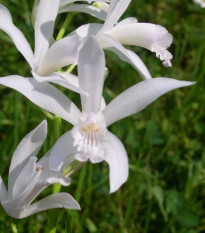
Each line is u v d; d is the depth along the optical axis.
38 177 0.10
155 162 0.21
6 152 0.19
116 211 0.18
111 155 0.11
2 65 0.23
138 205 0.19
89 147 0.11
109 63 0.25
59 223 0.18
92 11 0.13
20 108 0.21
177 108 0.24
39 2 0.12
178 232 0.19
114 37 0.12
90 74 0.11
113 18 0.12
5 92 0.22
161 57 0.12
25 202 0.11
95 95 0.11
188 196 0.20
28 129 0.19
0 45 0.24
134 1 0.30
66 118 0.11
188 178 0.20
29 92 0.11
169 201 0.19
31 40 0.23
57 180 0.10
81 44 0.11
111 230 0.18
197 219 0.18
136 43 0.12
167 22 0.30
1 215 0.16
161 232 0.19
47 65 0.11
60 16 0.26
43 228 0.18
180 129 0.23
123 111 0.11
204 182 0.20
